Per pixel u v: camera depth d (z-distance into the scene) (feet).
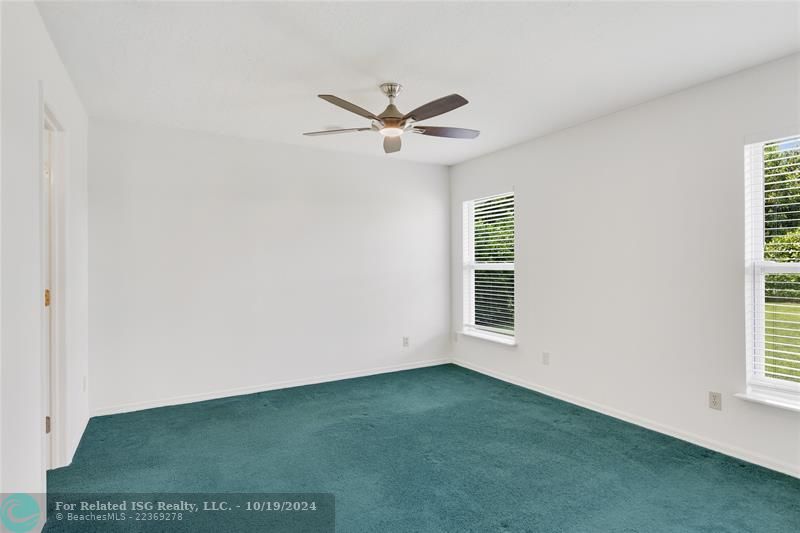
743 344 9.22
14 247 5.55
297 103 11.10
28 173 6.17
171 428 11.15
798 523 6.98
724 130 9.48
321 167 15.47
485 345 16.58
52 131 8.96
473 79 9.63
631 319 11.38
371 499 7.77
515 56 8.59
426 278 17.76
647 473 8.67
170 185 13.03
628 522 7.04
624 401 11.60
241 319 14.08
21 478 5.79
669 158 10.51
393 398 13.62
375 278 16.58
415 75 9.45
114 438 10.52
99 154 12.12
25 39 6.15
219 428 11.16
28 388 6.07
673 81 9.76
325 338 15.57
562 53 8.50
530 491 8.02
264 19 7.25
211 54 8.48
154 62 8.79
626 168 11.46
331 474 8.71
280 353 14.74
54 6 6.78
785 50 8.32
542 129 13.23
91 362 11.99
